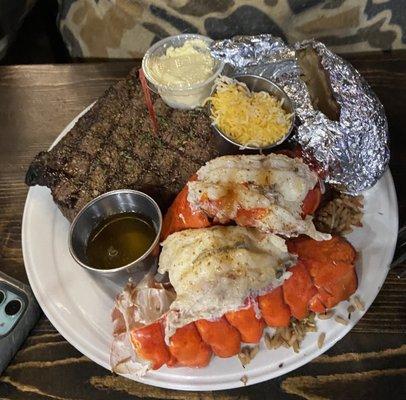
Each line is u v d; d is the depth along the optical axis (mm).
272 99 335
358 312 290
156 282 292
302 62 337
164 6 458
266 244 281
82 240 303
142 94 345
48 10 565
